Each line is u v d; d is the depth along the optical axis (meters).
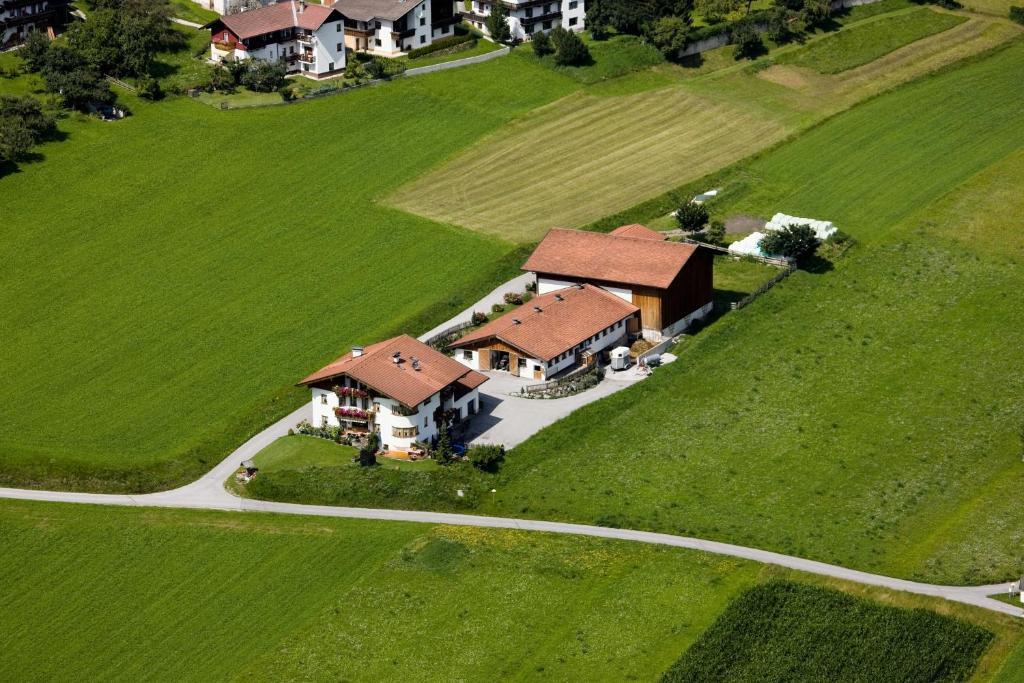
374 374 143.12
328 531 133.25
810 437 150.75
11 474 141.25
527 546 131.75
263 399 155.12
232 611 124.62
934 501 141.75
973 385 160.50
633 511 137.62
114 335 167.50
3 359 162.88
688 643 120.94
